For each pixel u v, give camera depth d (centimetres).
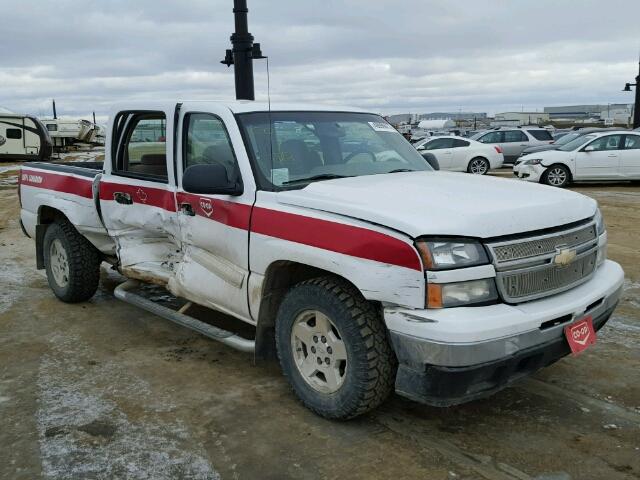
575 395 401
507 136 2297
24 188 653
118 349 498
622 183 1722
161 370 454
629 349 475
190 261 461
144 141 511
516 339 310
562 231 346
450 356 300
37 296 651
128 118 519
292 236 365
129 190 509
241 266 409
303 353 380
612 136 1627
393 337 321
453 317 303
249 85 1009
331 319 349
